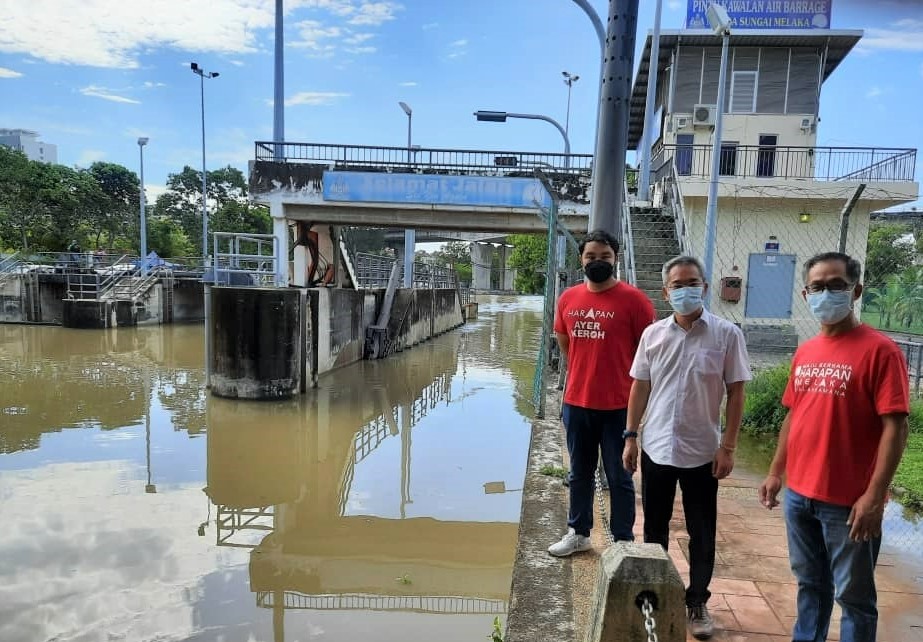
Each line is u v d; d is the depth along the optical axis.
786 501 2.80
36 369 16.30
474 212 15.70
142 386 14.33
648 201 13.55
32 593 5.06
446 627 4.71
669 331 3.20
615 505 3.72
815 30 16.83
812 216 14.88
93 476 8.16
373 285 23.83
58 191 35.31
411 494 7.75
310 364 14.13
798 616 2.84
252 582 5.40
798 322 14.96
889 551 4.25
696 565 3.16
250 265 46.75
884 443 2.39
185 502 7.35
